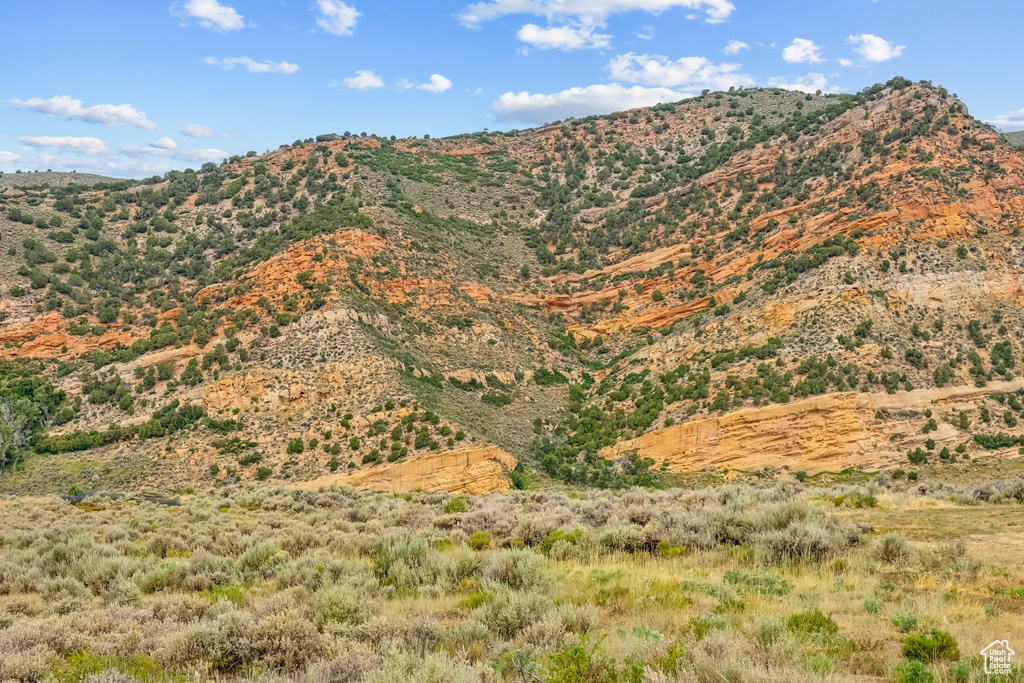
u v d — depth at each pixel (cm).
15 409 7138
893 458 6184
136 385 7625
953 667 790
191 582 1472
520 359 9694
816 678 755
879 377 6781
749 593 1205
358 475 6012
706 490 3130
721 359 7744
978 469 5919
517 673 836
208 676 900
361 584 1339
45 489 6088
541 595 1147
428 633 1000
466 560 1460
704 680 763
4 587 1439
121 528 2200
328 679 838
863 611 1089
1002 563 1371
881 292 7688
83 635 1011
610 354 10038
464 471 6241
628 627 1029
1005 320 7625
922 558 1408
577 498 3447
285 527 2364
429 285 9919
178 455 6544
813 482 6059
